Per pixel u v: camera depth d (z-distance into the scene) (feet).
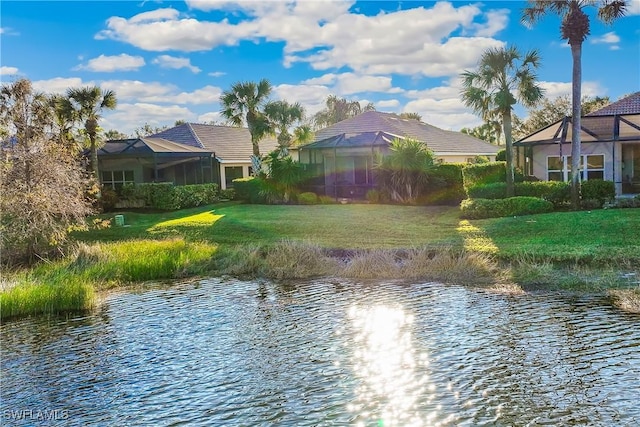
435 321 37.78
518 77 77.30
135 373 31.19
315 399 26.91
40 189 62.39
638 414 24.06
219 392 28.25
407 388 27.63
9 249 62.75
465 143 152.97
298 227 74.64
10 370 32.24
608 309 38.47
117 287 53.42
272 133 115.14
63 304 45.29
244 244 67.15
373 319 39.06
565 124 91.97
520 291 44.14
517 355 30.96
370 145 103.09
